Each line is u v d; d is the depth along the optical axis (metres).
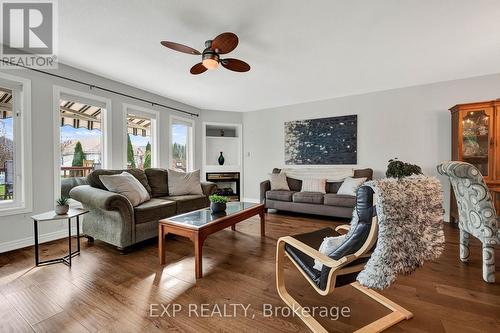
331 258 1.27
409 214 1.15
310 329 1.38
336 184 4.43
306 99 4.82
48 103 2.95
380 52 2.75
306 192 4.29
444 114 3.76
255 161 5.70
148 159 4.45
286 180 4.80
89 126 3.52
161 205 3.01
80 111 3.42
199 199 3.74
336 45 2.59
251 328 1.41
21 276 2.02
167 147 4.68
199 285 1.89
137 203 2.90
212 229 2.20
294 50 2.70
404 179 1.23
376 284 1.13
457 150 3.37
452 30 2.29
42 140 2.89
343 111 4.61
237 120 5.79
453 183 2.22
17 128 2.75
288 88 4.11
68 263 2.26
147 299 1.69
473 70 3.32
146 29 2.28
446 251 2.55
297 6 1.93
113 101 3.70
